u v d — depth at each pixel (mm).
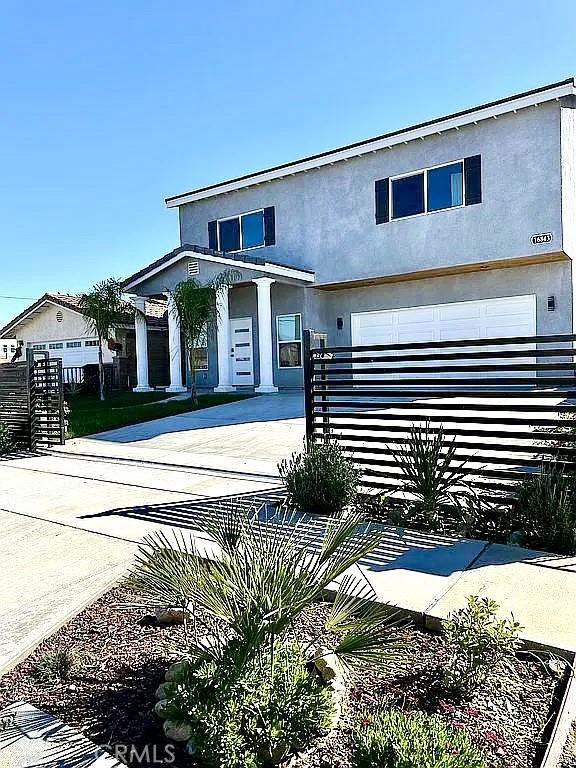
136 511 5699
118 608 3463
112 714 2420
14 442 10352
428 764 1814
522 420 4953
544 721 2312
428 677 2617
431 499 5078
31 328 26297
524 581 3703
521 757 2113
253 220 17641
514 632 2629
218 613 2336
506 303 14305
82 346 24172
